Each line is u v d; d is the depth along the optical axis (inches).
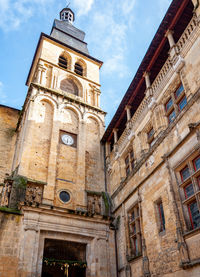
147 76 760.3
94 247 719.7
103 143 987.9
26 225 655.1
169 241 515.5
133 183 718.5
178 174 537.6
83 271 706.8
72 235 712.4
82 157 892.6
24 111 985.5
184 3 635.5
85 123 989.2
